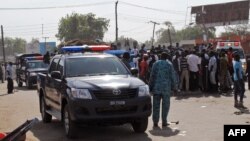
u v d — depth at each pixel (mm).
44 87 12164
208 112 13031
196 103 15266
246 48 44438
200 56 18875
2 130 11359
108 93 9227
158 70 10867
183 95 18062
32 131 10992
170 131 10273
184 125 10984
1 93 24766
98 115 9164
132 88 9445
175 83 11062
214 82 18266
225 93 18250
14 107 16484
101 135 10125
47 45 60719
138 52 23172
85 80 9688
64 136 10172
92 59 10852
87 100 9164
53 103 11172
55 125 11875
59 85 10391
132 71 10742
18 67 32250
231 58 18734
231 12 66250
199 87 18828
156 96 10883
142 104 9469
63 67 10617
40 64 28641
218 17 67625
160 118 12352
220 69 18250
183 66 18422
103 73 10438
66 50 13156
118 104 9234
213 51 18547
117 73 10531
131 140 9406
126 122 9461
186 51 18656
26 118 13492
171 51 21891
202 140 9117
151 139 9422
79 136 10070
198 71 18578
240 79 13875
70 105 9352
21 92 24828
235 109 13508
